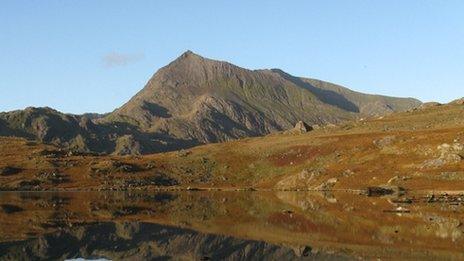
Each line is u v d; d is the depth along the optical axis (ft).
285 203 372.99
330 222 252.21
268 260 163.43
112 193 545.85
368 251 173.17
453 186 389.60
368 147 579.07
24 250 185.16
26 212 321.11
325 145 634.43
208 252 180.65
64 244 198.90
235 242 200.44
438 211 284.41
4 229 239.30
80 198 462.60
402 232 212.43
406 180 421.59
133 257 172.86
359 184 465.47
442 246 179.52
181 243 200.64
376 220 253.24
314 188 503.61
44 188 629.92
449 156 446.60
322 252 173.99
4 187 630.33
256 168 643.45
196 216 293.43
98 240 208.95
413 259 157.69
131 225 255.50
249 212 311.27
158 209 341.41
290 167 613.93
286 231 227.40
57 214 309.01
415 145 509.35
